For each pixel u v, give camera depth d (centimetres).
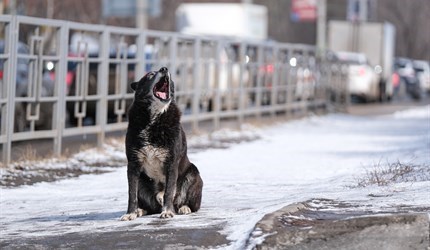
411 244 828
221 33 3812
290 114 2875
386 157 1568
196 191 1026
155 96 968
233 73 2603
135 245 869
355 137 2220
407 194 1050
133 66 2116
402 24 8844
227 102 2362
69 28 1620
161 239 883
